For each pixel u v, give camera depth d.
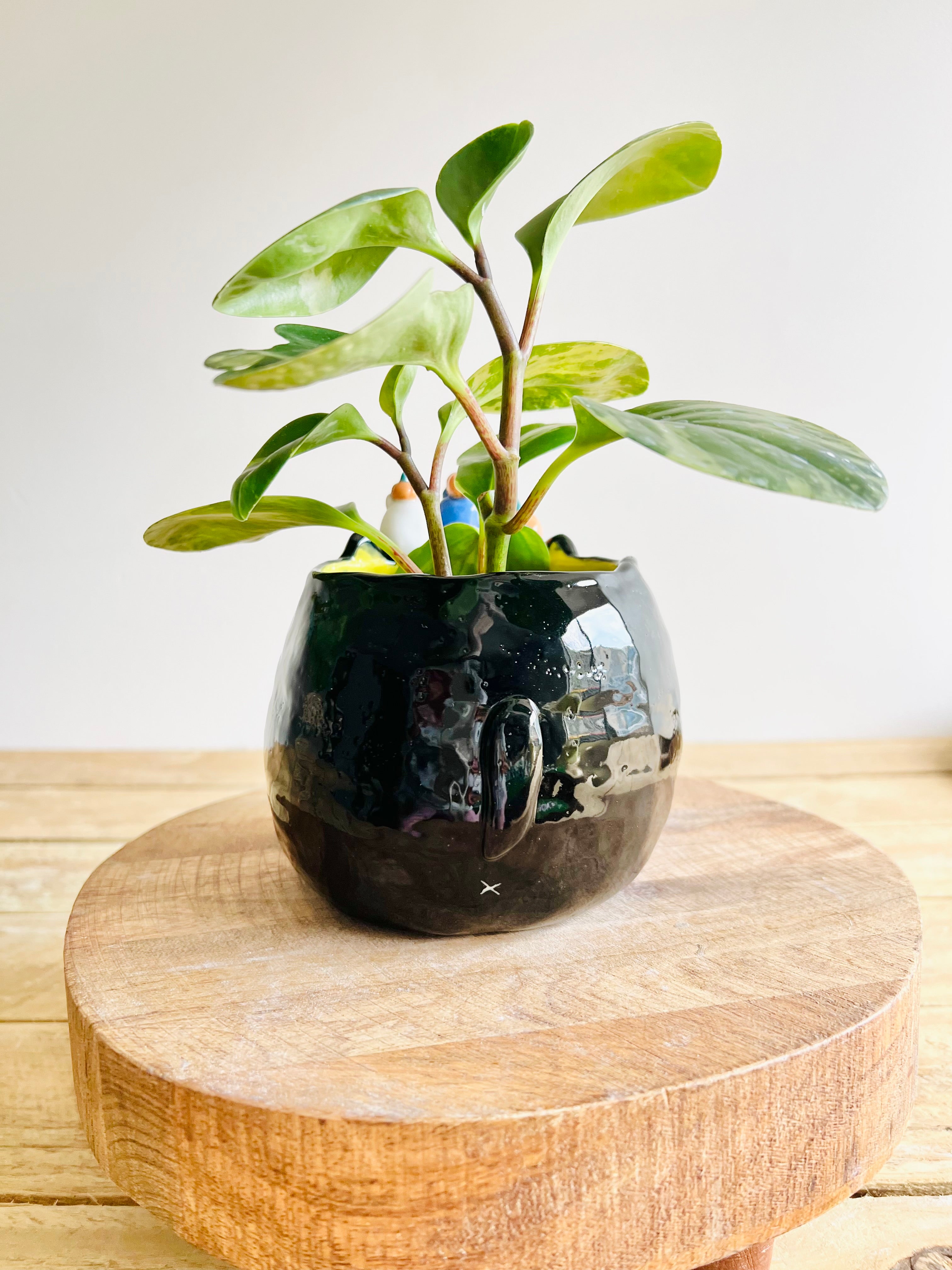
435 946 0.51
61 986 0.82
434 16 1.32
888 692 1.52
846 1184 0.41
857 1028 0.41
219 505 0.53
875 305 1.41
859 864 0.62
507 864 0.48
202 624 1.48
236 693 1.50
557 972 0.48
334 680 0.49
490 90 1.34
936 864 1.04
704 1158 0.38
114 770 1.37
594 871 0.50
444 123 1.35
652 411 0.51
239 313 0.48
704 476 1.46
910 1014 0.46
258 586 1.47
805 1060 0.39
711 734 1.53
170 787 1.30
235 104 1.34
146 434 1.42
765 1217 0.39
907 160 1.37
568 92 1.35
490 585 0.48
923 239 1.39
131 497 1.44
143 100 1.33
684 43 1.34
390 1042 0.41
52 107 1.33
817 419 1.44
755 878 0.60
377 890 0.50
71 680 1.49
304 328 0.58
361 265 0.51
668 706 0.52
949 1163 0.64
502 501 0.50
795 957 0.49
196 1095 0.37
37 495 1.43
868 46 1.34
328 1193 0.36
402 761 0.47
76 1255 0.57
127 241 1.37
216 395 1.41
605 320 1.41
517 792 0.46
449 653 0.47
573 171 1.37
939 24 1.34
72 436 1.41
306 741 0.50
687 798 0.77
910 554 1.48
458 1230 0.36
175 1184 0.39
